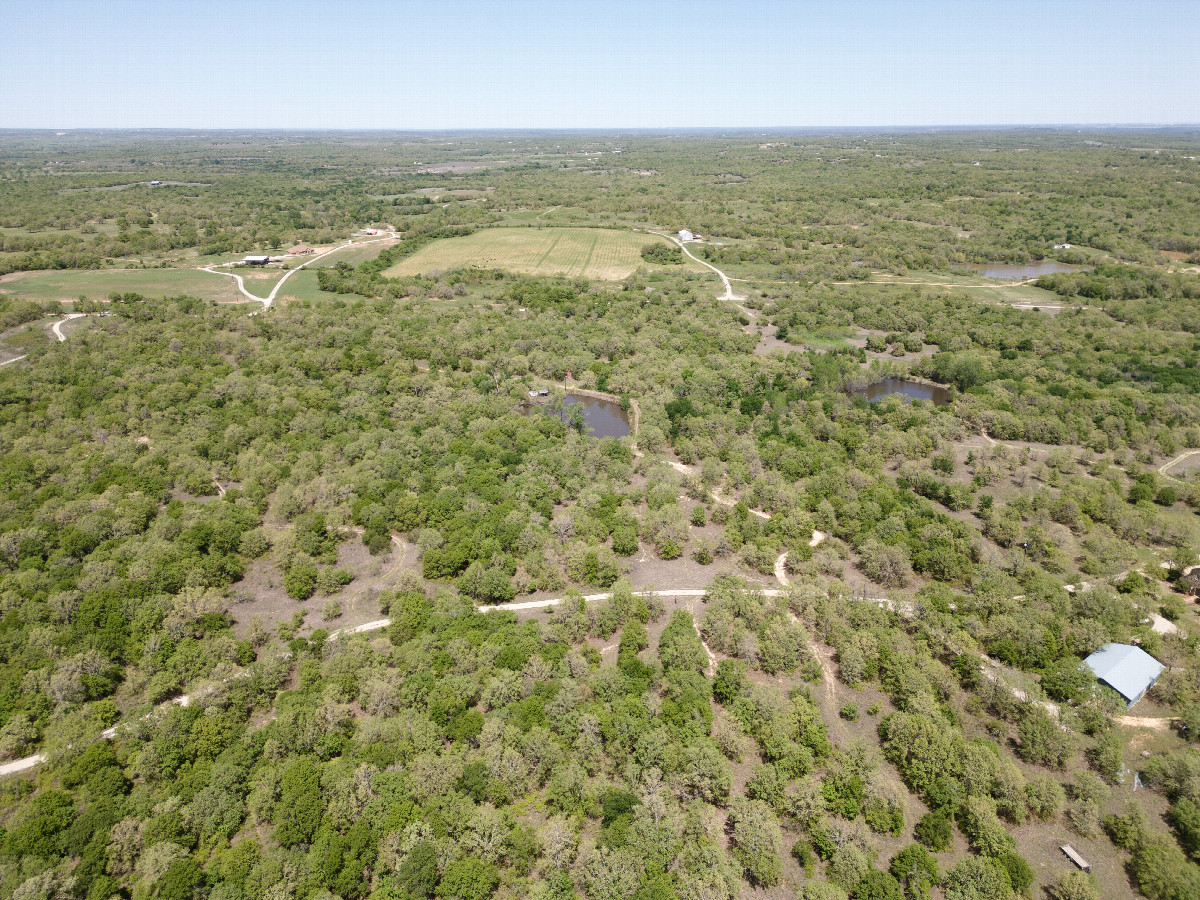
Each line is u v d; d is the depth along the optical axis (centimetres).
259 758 7550
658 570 11350
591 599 10525
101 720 8131
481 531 11525
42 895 6022
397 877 6281
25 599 9819
